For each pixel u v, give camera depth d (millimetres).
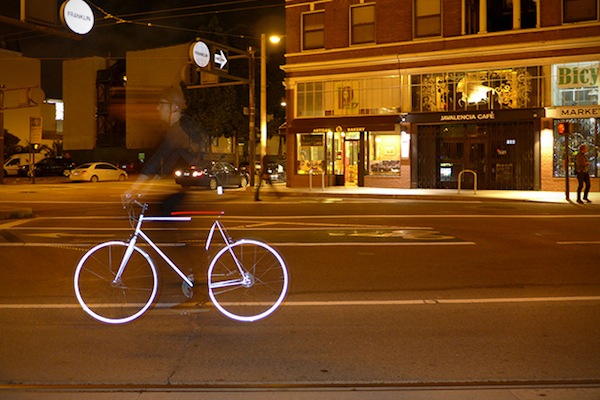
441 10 29375
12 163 52250
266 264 7945
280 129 35094
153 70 49562
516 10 27953
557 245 12586
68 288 8898
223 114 44281
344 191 28594
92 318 7266
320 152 32531
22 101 37094
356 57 31078
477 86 28781
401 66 30188
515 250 11984
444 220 17156
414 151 30219
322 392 5039
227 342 6383
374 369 5602
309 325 6996
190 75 26328
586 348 6191
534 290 8703
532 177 28094
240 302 7730
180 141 7859
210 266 7195
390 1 30297
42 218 18438
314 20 32219
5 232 15188
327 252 11797
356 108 31234
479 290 8711
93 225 16609
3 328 6906
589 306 7828
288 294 8430
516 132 28453
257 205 22406
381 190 29188
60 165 52531
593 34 26594
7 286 9070
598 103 26844
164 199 7930
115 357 5934
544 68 27578
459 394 5000
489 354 6012
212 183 31109
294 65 32375
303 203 23312
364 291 8656
